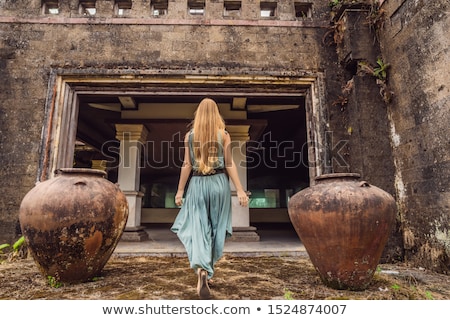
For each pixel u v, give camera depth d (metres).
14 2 4.52
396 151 3.88
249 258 3.89
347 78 4.47
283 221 11.66
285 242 5.46
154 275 2.85
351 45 4.20
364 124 4.00
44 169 4.01
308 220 2.31
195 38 4.51
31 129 4.16
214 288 2.39
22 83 4.29
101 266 2.66
